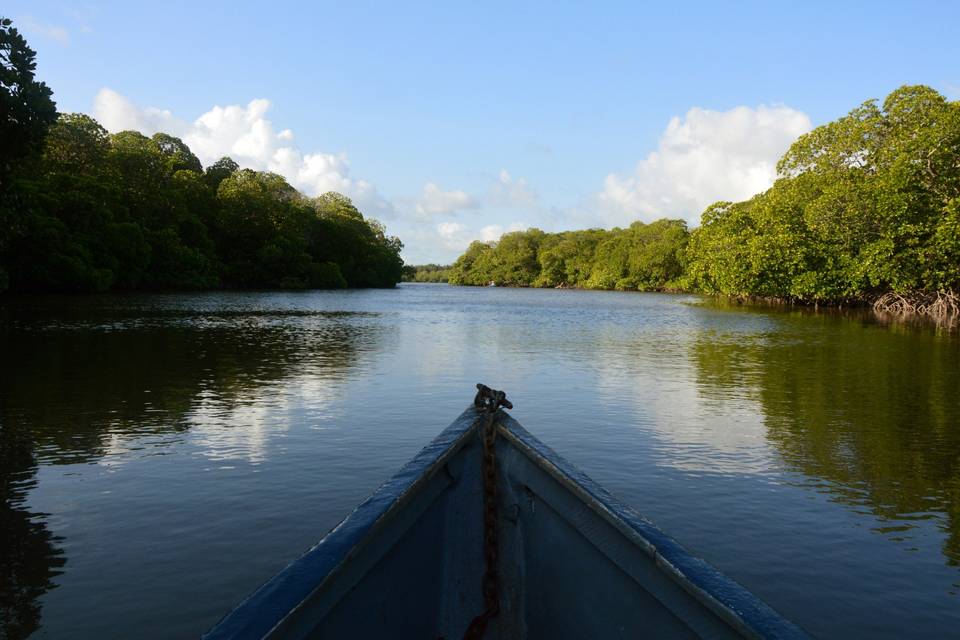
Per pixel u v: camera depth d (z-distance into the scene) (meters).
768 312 41.69
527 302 55.78
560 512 2.75
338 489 6.33
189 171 66.25
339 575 2.20
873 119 39.72
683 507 5.99
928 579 4.64
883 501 6.23
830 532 5.46
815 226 40.47
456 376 13.30
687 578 2.12
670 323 31.23
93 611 4.11
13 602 4.21
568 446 8.03
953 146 32.88
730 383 13.00
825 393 11.97
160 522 5.51
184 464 7.11
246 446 7.84
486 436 3.06
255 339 20.19
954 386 12.81
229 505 5.90
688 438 8.50
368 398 10.82
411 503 2.71
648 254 89.12
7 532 5.31
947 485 6.73
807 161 44.59
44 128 15.11
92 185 45.09
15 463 7.13
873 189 35.91
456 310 40.66
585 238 118.06
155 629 3.91
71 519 5.59
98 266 43.97
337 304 44.22
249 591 4.36
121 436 8.30
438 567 2.95
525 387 12.15
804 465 7.36
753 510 5.94
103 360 14.87
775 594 4.41
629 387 12.30
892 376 14.14
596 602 2.59
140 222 52.47
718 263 50.75
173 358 15.41
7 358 14.88
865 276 38.06
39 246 38.31
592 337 23.02
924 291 37.53
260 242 70.44
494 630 2.88
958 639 3.90
